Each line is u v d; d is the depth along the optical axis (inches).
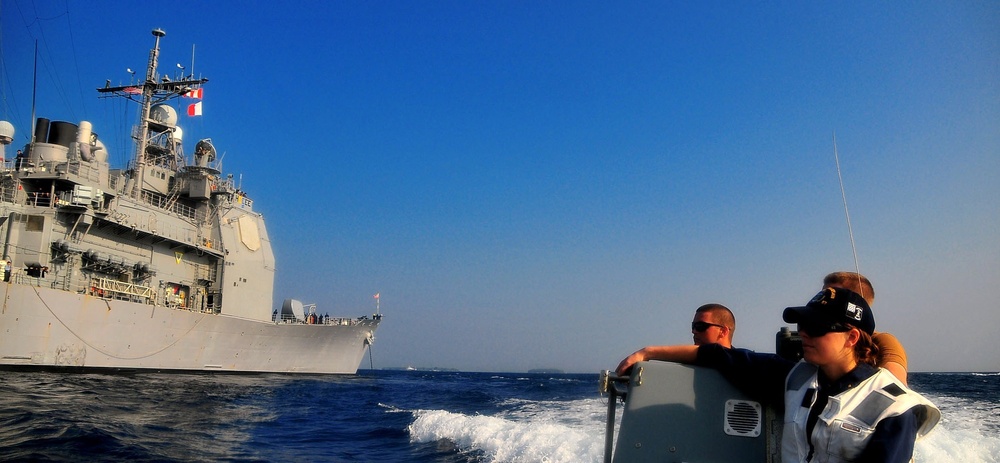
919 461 355.3
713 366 149.8
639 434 146.3
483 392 1230.3
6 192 1328.7
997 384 1395.2
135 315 1342.3
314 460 433.4
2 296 1142.3
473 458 424.5
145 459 400.2
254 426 620.1
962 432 438.6
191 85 1717.5
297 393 1135.6
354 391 1242.6
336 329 1902.1
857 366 129.0
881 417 121.7
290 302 1920.5
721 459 142.6
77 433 460.8
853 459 123.6
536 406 806.5
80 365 1251.8
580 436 448.1
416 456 446.6
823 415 127.0
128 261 1464.1
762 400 145.3
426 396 1083.3
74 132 1416.1
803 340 131.2
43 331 1193.4
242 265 1760.6
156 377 1321.4
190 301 1641.2
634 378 150.6
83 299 1246.3
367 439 544.1
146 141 1658.5
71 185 1344.7
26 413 569.9
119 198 1435.8
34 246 1278.3
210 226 1707.7
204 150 1692.9
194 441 493.4
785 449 135.6
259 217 1871.3
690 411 146.2
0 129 1358.3
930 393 946.1
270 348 1715.1
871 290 166.1
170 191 1695.4
